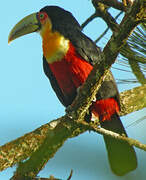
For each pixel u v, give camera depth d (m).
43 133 6.77
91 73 6.22
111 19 7.89
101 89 8.71
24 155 6.62
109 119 9.12
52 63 9.12
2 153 6.52
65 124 6.32
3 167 6.53
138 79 4.72
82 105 6.88
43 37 9.41
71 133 6.32
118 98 8.66
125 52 4.71
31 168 5.93
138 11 4.69
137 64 4.66
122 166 7.59
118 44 5.24
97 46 9.58
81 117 7.05
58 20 9.34
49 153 5.71
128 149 7.65
